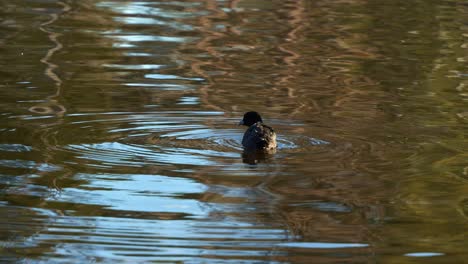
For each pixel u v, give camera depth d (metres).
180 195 13.20
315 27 28.36
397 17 30.08
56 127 16.73
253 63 23.33
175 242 11.45
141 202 12.88
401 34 27.45
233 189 13.45
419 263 10.93
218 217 12.34
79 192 13.23
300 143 15.92
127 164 14.57
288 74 22.16
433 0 33.16
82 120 17.30
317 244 11.48
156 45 25.44
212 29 27.88
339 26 28.53
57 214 12.39
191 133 16.56
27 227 11.91
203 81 21.19
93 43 25.48
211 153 15.28
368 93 20.25
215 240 11.52
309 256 11.08
